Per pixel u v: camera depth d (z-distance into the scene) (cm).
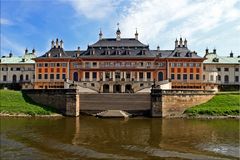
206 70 10206
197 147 3456
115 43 9906
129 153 3181
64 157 3033
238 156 3075
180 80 9475
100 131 4419
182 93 6397
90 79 9525
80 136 4034
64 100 6462
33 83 9725
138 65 9506
